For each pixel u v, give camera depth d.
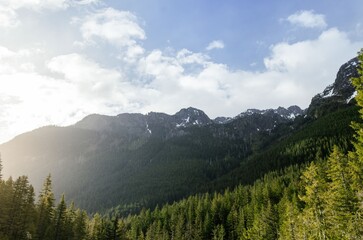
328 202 39.66
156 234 119.81
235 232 110.12
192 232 115.19
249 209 110.62
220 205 130.38
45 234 74.75
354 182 35.19
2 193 67.19
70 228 82.44
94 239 88.44
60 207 79.44
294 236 54.69
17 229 68.12
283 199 92.06
